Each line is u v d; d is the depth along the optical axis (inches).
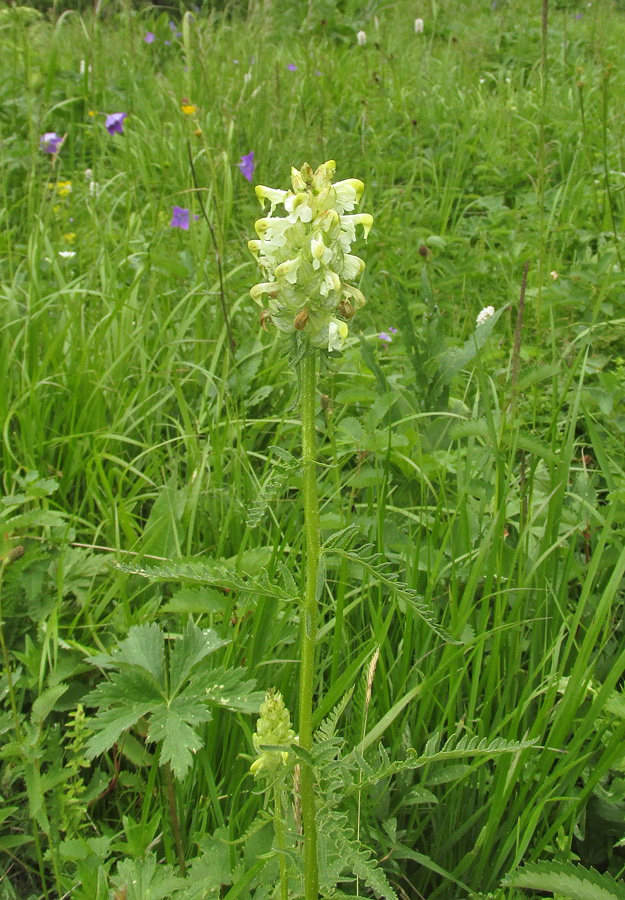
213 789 70.2
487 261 171.8
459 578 87.0
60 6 340.2
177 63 306.3
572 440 87.1
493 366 133.7
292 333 49.0
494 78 309.3
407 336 115.8
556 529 86.4
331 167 48.4
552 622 83.3
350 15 378.6
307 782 50.8
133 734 80.2
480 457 101.2
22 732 76.1
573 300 138.3
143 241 165.8
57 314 145.6
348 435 106.7
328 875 57.4
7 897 71.1
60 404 120.6
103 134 235.3
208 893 62.1
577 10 399.9
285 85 259.8
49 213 171.8
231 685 69.4
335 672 76.5
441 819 72.8
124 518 96.5
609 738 73.3
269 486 50.0
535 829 71.2
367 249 173.5
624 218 156.9
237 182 204.2
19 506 102.0
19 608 87.8
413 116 254.5
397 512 102.6
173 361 127.2
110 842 68.6
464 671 74.0
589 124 230.2
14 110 234.8
